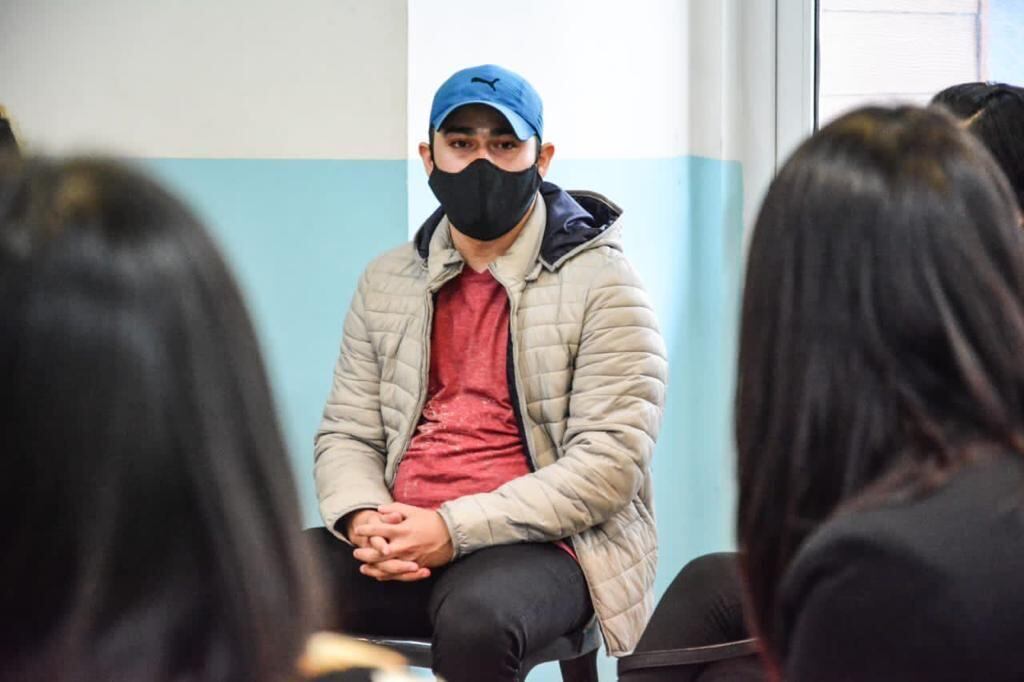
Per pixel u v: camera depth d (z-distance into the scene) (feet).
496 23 13.46
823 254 5.28
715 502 15.49
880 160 5.30
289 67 13.25
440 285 10.96
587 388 10.57
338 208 13.38
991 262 5.22
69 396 3.36
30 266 3.41
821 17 14.56
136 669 3.53
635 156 14.70
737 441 5.68
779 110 14.90
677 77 15.21
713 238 15.28
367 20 13.00
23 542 3.41
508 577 9.77
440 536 10.10
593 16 14.20
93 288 3.41
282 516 3.73
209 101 13.43
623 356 10.57
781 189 5.49
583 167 14.16
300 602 3.76
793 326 5.33
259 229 13.55
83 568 3.43
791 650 5.22
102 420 3.38
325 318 13.58
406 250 11.47
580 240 10.87
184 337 3.51
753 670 7.47
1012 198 5.49
